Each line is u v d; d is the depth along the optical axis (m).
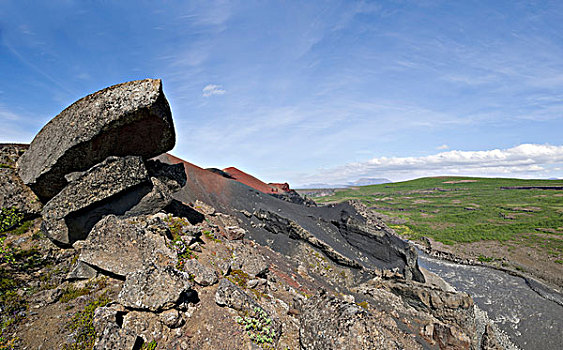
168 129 10.30
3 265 7.84
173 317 6.64
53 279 8.12
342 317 7.29
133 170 10.09
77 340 6.37
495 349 16.28
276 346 7.29
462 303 16.23
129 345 5.88
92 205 9.57
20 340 6.21
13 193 9.45
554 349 16.70
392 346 6.59
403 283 19.23
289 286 13.09
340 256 20.53
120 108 8.84
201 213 16.42
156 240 9.03
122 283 8.27
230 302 7.84
